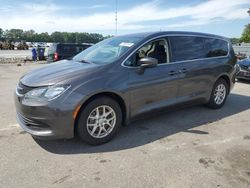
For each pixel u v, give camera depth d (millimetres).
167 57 4883
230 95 7855
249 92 8383
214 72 5746
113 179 3174
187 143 4219
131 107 4352
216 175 3268
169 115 5617
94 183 3092
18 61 23109
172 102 4965
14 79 11219
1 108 6148
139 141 4273
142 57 4508
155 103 4688
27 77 4117
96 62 4426
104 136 4137
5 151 3865
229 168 3432
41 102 3643
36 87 3725
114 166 3473
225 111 6012
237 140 4355
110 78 4043
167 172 3334
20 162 3551
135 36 4863
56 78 3791
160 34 4879
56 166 3465
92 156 3750
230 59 6191
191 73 5199
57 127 3705
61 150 3920
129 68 4281
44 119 3668
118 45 4699
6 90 8445
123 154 3818
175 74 4891
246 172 3338
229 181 3141
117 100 4250
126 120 4371
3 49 46969
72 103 3709
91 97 3920
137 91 4352
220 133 4660
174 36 5090
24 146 4039
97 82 3902
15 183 3072
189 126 4988
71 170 3369
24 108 3766
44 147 4008
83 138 3959
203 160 3648
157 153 3855
